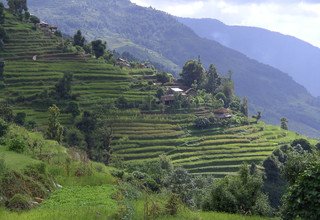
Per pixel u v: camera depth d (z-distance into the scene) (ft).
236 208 99.09
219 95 583.17
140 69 588.91
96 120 372.58
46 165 113.29
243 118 525.34
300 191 68.13
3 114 284.41
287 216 69.92
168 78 588.50
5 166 85.66
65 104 408.87
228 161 388.16
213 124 467.52
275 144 444.55
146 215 71.82
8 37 506.07
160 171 269.44
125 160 364.99
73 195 91.81
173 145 408.67
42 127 326.03
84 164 130.21
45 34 561.84
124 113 431.02
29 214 65.87
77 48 547.08
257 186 102.73
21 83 436.35
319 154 92.17
